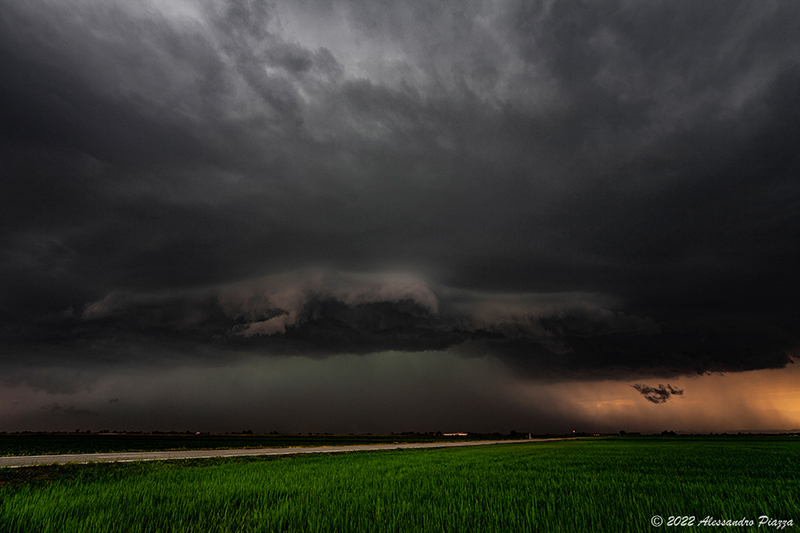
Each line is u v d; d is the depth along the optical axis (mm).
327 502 10938
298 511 9641
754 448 55312
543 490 13570
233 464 26984
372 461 29906
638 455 38750
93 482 16062
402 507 10188
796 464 26922
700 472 21094
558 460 31609
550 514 9383
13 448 56656
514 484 15422
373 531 7957
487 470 22281
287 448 57375
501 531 7914
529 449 56094
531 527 8234
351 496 11969
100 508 10016
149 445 73875
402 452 46281
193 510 9875
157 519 8922
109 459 27922
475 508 10109
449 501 11219
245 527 8320
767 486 14695
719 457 35000
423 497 12000
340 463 27484
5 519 8523
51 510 9547
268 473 19219
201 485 14125
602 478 17812
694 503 10609
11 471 19250
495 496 12141
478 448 61125
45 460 25719
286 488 13500
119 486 13750
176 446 68938
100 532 7848
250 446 69688
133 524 8445
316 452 44688
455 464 27016
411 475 19031
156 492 12344
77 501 10664
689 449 52938
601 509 9891
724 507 10133
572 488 14055
